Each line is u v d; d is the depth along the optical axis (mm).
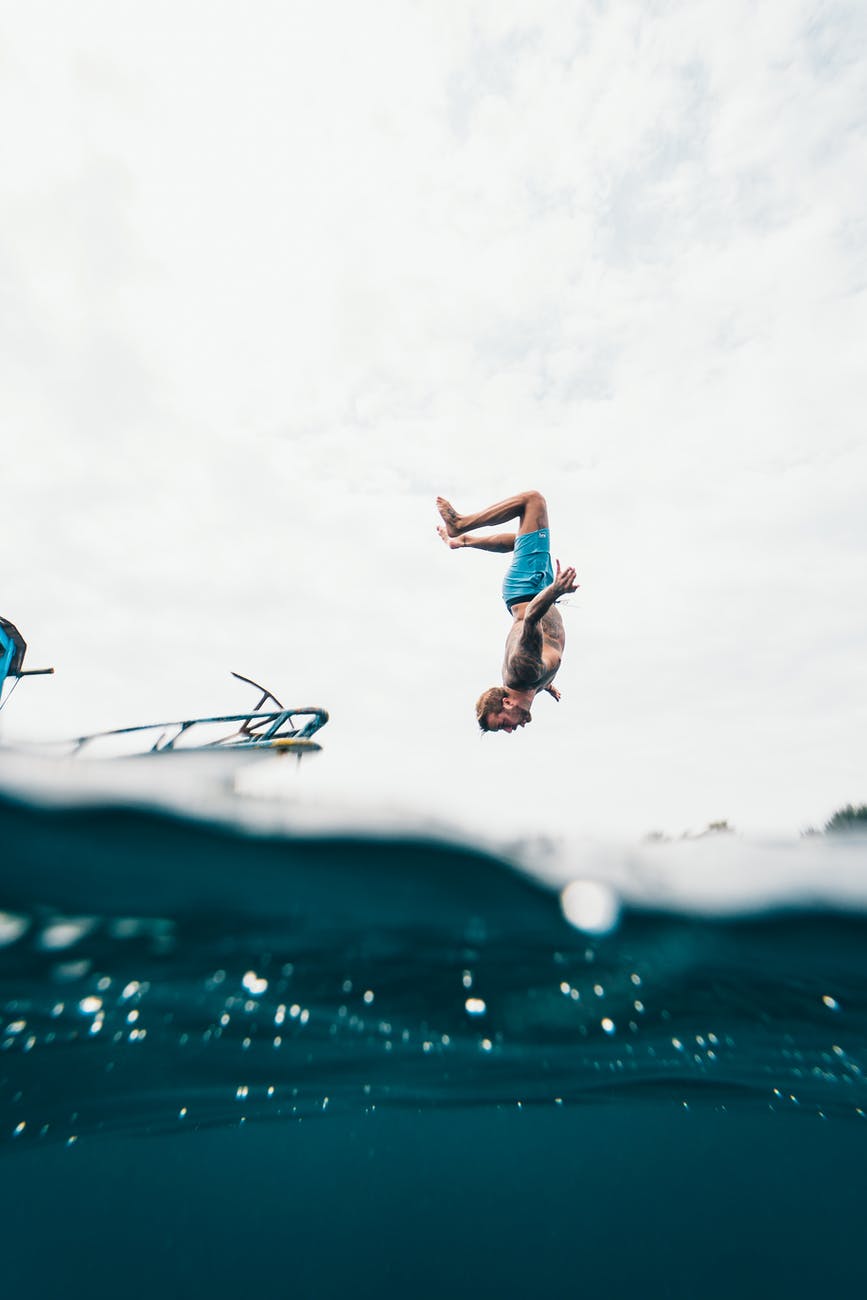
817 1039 3924
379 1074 3570
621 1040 3793
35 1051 3180
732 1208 3312
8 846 3678
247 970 3758
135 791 4051
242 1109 3412
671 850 4703
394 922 4082
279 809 4211
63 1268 2701
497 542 5457
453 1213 3207
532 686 4738
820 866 4609
